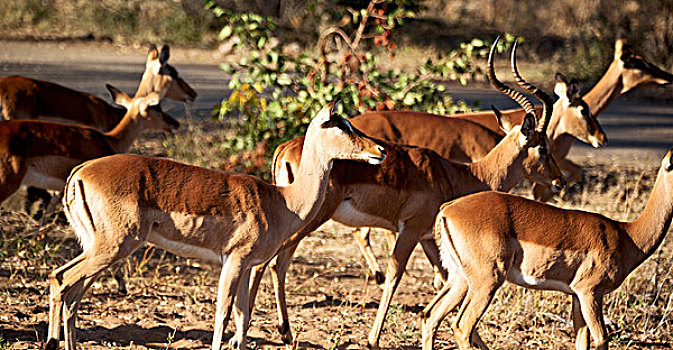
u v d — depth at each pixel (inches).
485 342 462.3
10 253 537.6
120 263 497.7
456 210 390.9
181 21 1787.6
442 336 469.7
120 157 372.2
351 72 721.6
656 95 1428.4
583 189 824.9
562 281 397.7
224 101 722.2
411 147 466.6
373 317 493.4
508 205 392.8
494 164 479.5
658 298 546.9
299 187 390.6
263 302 504.1
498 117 492.4
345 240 654.5
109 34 1736.0
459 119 559.2
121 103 607.2
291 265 582.2
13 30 1699.1
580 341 408.5
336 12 880.3
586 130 621.0
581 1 1815.9
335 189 435.5
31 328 420.8
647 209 412.5
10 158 486.3
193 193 370.0
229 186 376.2
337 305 511.2
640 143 1055.6
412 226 457.7
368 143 383.9
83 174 362.6
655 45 1546.5
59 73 1278.3
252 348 428.5
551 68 1512.1
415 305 524.1
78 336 414.3
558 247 390.0
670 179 407.2
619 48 679.1
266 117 717.3
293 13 1590.8
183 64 1489.9
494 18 1989.4
